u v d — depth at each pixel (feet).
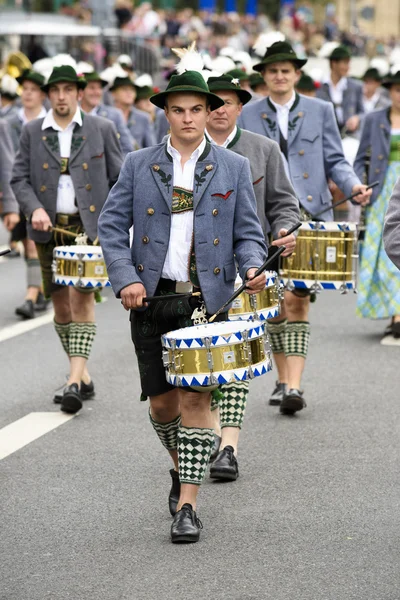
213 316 39.52
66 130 57.00
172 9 289.74
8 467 48.21
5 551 39.45
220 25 237.45
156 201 40.11
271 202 49.34
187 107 39.52
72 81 56.34
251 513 42.57
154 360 40.55
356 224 53.52
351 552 38.70
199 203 39.93
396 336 72.69
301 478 46.39
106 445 51.11
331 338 73.36
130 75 118.21
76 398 55.47
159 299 39.99
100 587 36.35
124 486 45.75
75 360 56.24
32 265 81.71
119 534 40.81
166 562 38.22
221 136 49.03
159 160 40.32
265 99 56.85
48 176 56.90
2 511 43.19
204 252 39.91
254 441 51.60
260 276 39.32
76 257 53.26
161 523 41.81
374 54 236.22
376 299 72.64
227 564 37.93
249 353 38.04
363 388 60.75
